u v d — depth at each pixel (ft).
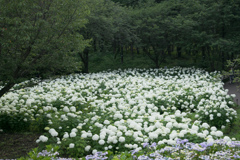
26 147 25.75
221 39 81.71
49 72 33.01
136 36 92.38
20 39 26.27
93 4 75.10
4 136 28.66
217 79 58.75
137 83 59.52
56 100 38.34
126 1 122.42
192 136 22.21
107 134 23.98
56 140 23.79
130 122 26.71
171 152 16.89
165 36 95.09
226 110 31.91
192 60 105.91
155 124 25.38
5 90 29.40
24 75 31.73
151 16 94.63
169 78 70.79
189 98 41.88
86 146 22.52
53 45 29.96
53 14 30.32
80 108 37.42
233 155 14.70
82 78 70.59
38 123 30.19
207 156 15.11
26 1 27.71
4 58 26.73
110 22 80.23
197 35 85.10
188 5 98.63
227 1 87.40
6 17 26.40
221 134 22.44
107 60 106.11
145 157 15.83
